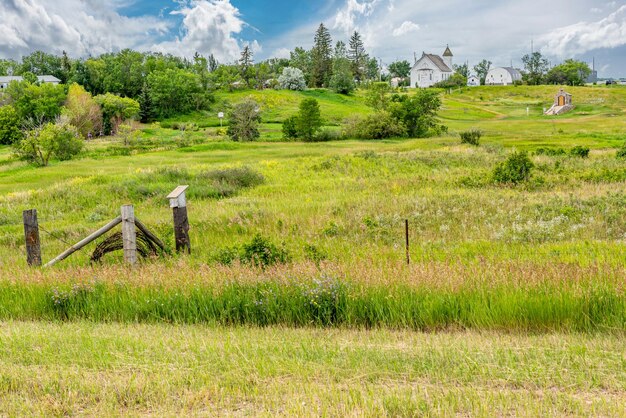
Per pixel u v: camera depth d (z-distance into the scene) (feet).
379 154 121.90
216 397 16.15
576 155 116.57
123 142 233.76
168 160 154.61
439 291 26.99
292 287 28.27
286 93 456.04
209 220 60.08
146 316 28.58
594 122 271.69
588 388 16.21
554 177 83.05
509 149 147.84
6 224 72.79
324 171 104.83
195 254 43.73
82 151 188.75
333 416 14.43
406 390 15.97
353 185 87.56
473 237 46.73
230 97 445.37
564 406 14.75
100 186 93.81
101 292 30.68
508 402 15.06
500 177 81.20
